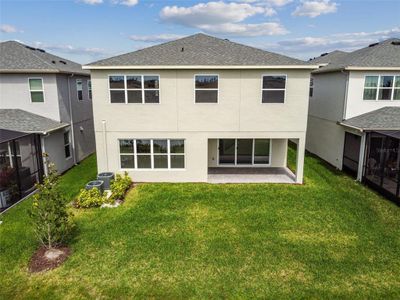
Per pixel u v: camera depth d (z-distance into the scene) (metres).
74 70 19.91
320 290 7.45
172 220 11.29
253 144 18.44
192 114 15.30
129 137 15.54
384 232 10.42
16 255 8.99
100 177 14.62
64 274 8.11
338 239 9.94
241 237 10.05
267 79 14.91
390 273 8.13
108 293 7.41
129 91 15.07
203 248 9.36
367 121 15.98
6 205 12.98
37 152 16.02
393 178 15.43
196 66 14.48
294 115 15.26
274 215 11.72
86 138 22.55
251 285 7.65
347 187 15.08
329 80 19.61
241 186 15.12
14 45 19.00
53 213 9.07
